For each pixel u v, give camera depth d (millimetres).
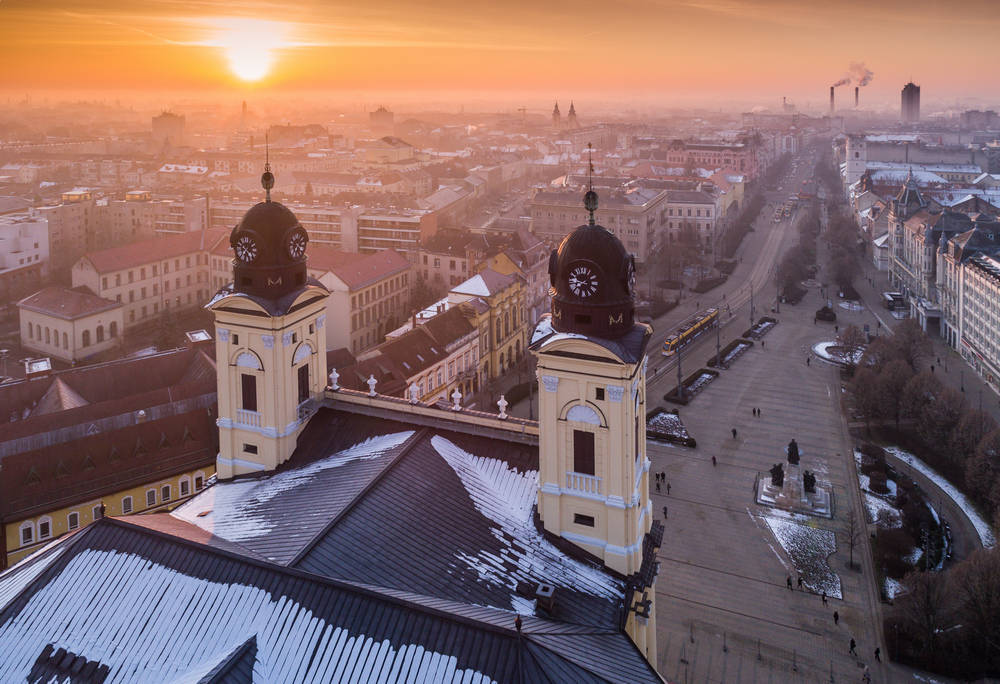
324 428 88125
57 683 56969
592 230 67312
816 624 103688
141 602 60625
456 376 178625
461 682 52406
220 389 87125
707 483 142625
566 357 68188
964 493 139875
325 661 54688
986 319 199500
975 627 96938
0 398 127625
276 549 65375
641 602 71875
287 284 84375
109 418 121250
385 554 65438
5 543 108500
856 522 127812
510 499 76312
